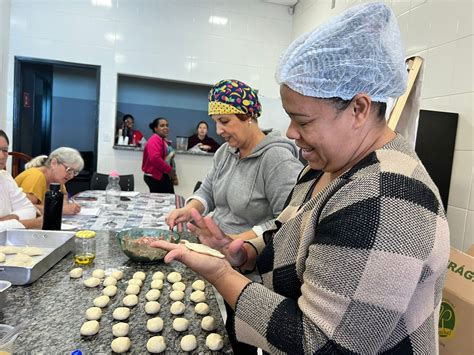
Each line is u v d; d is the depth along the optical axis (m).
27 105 4.02
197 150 4.25
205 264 0.64
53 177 2.19
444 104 1.81
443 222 0.50
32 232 1.20
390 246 0.46
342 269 0.48
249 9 4.26
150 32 4.03
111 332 0.74
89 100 5.76
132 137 4.29
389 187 0.49
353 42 0.54
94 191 2.90
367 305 0.46
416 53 2.06
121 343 0.68
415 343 0.51
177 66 4.14
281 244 0.70
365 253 0.46
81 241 1.15
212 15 4.17
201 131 4.47
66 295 0.88
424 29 2.00
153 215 2.07
